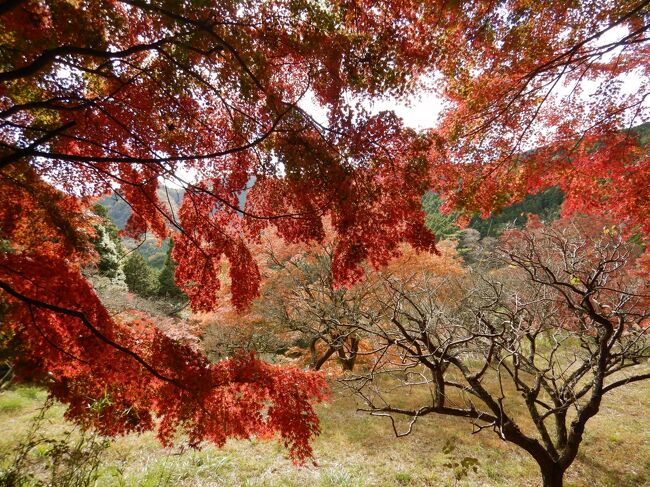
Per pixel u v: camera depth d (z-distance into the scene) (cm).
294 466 616
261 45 281
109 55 225
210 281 441
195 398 316
